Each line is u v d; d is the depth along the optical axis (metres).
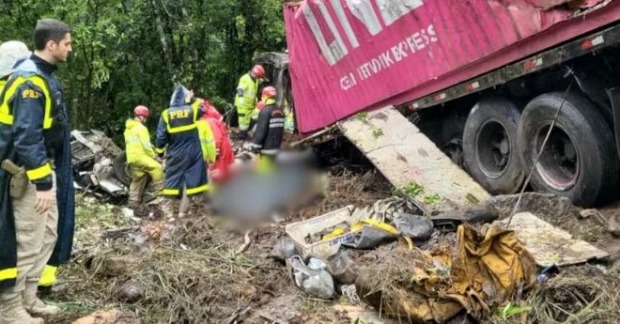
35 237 4.15
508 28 6.20
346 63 8.74
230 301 4.91
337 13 8.52
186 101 7.63
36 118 3.89
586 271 4.59
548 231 5.25
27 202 4.07
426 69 7.40
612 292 4.23
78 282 5.20
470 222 5.65
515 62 6.38
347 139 8.34
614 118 5.66
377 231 5.18
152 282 5.02
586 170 5.95
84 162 9.25
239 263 5.65
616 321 3.95
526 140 6.58
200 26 15.00
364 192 7.96
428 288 4.17
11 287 4.08
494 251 4.41
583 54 5.62
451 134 8.26
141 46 14.80
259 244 6.38
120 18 13.71
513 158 6.91
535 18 5.88
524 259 4.37
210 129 7.64
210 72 15.70
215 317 4.68
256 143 8.97
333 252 5.33
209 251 5.96
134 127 8.45
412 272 4.29
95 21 13.22
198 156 7.57
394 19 7.59
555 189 6.34
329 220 6.07
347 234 5.35
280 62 11.58
